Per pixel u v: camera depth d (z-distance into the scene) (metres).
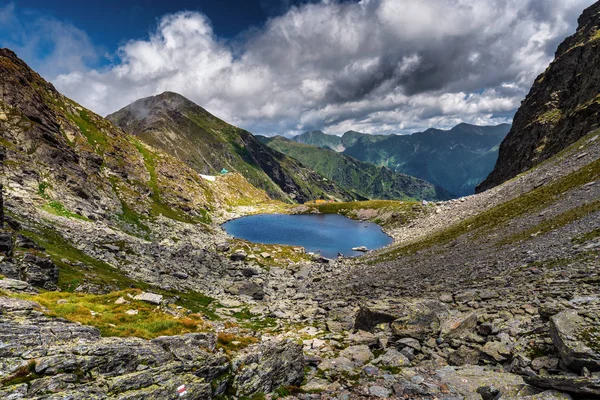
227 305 42.00
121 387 11.01
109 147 132.62
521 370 13.38
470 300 25.95
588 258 26.61
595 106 127.19
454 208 125.81
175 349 14.21
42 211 56.59
